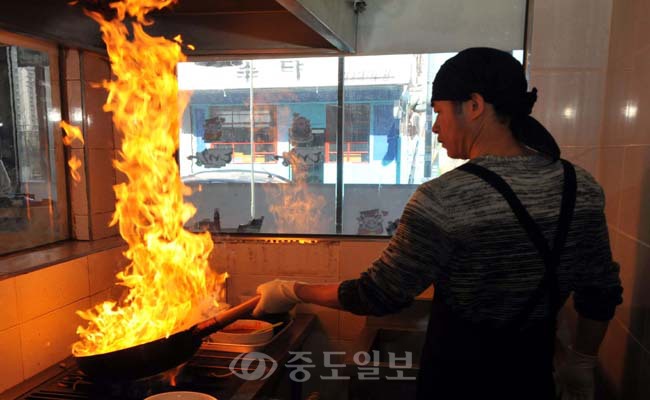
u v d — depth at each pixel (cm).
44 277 132
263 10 121
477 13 159
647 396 114
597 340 94
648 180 116
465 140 81
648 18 118
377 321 165
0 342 117
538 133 78
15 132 145
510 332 76
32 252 149
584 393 98
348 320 173
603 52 151
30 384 116
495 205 72
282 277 175
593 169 156
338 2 130
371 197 173
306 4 98
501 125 79
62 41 130
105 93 174
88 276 150
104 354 98
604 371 144
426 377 85
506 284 74
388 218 173
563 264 75
